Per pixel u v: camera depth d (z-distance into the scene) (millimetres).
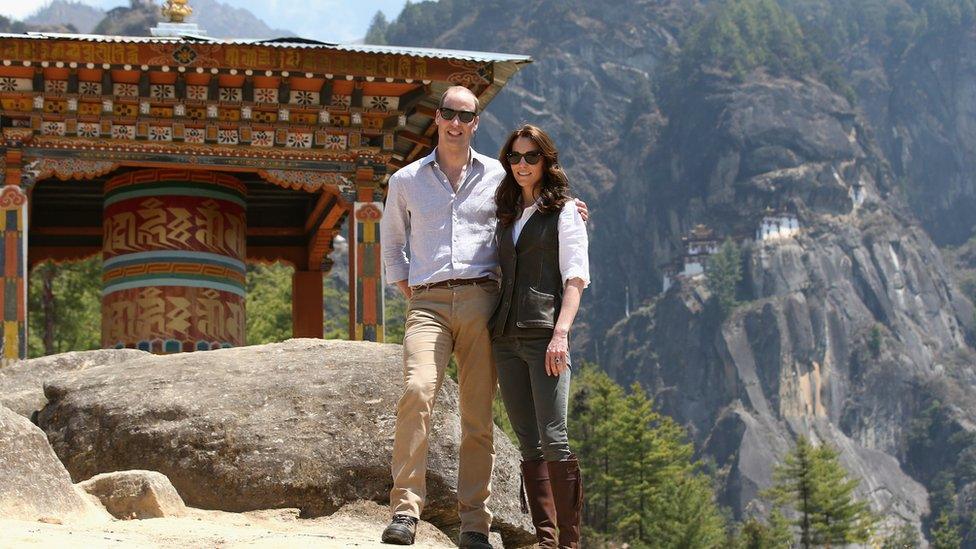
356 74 21500
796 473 108188
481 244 8453
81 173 21531
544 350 8078
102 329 23781
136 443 10734
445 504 10828
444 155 8602
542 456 8250
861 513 107812
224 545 7660
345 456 10758
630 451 98688
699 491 101250
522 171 8211
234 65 21156
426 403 8078
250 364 11406
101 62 20750
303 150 22281
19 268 20922
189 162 21922
